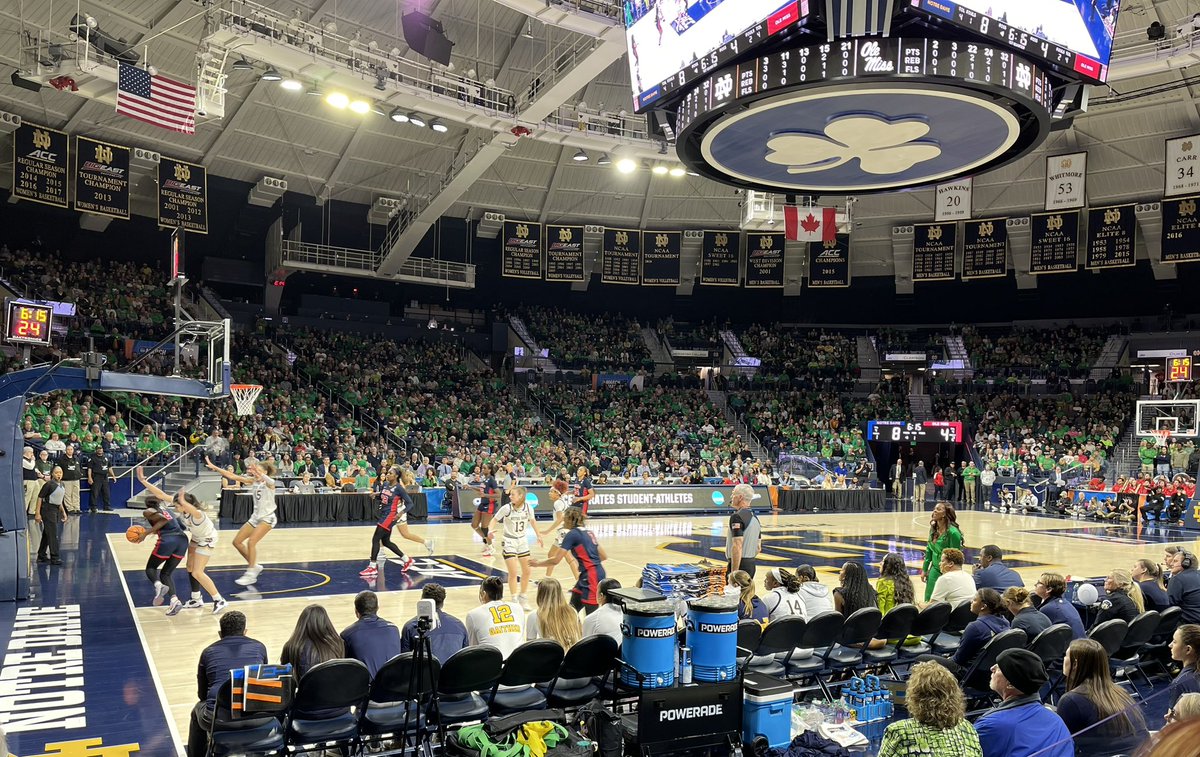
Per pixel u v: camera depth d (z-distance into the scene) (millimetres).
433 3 25312
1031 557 16828
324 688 4996
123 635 8781
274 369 29828
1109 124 29672
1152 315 38312
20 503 10508
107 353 25922
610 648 5855
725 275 34812
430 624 5227
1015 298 41062
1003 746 4172
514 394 35625
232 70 24625
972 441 35281
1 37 21438
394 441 28734
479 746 5188
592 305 42625
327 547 15898
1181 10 24203
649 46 10594
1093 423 34281
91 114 25281
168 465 21703
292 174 30391
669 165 29219
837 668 7070
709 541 18516
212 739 4855
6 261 26875
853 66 8961
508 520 10602
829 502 28234
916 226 33250
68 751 5605
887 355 40594
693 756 5637
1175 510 24625
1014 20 8969
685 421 35125
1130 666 7762
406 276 33750
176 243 14445
